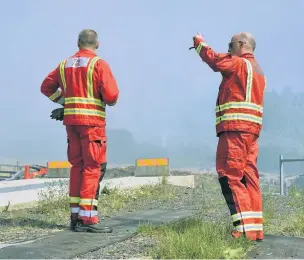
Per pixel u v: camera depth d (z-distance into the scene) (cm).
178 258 425
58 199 797
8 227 599
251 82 511
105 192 950
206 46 513
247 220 501
